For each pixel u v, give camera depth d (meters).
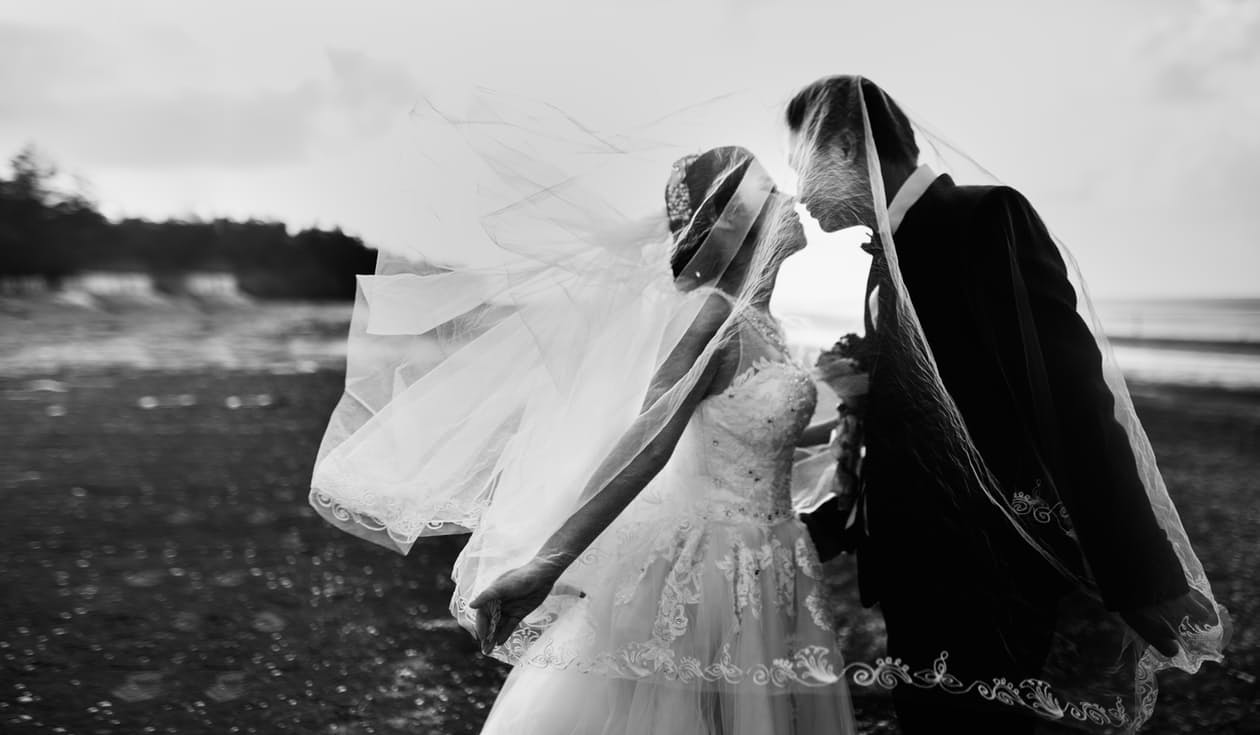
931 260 1.90
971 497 1.86
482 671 3.24
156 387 9.06
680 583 1.80
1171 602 1.76
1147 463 1.88
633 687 1.80
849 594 4.05
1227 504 5.52
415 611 3.82
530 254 1.87
